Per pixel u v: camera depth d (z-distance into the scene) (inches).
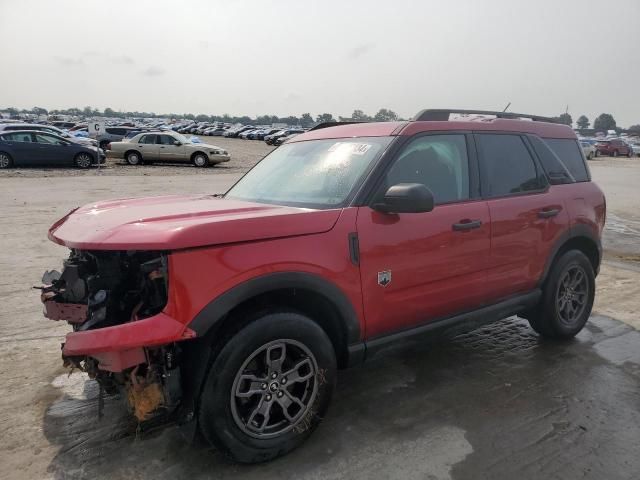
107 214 120.9
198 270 100.9
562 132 192.5
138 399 103.7
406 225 130.9
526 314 186.2
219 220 105.7
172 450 118.9
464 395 146.9
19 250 306.3
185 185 665.6
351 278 120.9
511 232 157.5
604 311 221.8
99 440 122.3
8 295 224.5
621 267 299.0
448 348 181.9
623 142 1887.3
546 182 175.8
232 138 2696.9
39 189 601.3
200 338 105.9
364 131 149.3
